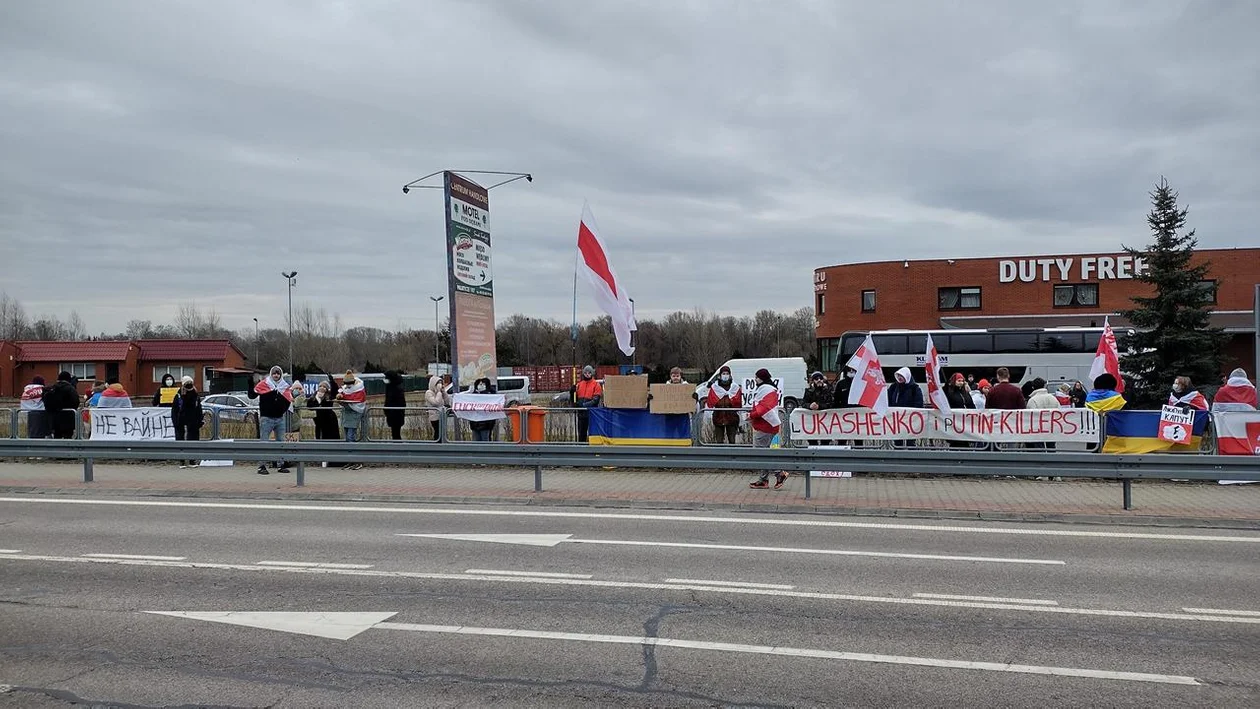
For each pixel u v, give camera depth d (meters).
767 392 13.80
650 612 7.08
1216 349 30.12
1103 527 10.95
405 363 92.69
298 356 88.56
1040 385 18.19
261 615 6.96
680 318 93.44
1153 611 7.17
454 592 7.69
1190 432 14.34
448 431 17.30
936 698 5.26
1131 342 30.75
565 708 5.09
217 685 5.44
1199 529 10.85
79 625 6.70
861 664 5.86
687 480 15.05
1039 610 7.18
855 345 34.94
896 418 15.05
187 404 17.27
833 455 12.74
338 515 11.72
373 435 17.77
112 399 19.05
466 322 18.83
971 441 14.83
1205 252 45.66
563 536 10.20
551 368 71.56
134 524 11.05
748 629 6.62
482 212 19.66
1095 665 5.85
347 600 7.42
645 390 16.45
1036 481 14.80
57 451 14.60
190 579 8.16
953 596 7.60
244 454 14.08
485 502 12.82
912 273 48.41
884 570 8.55
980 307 47.84
